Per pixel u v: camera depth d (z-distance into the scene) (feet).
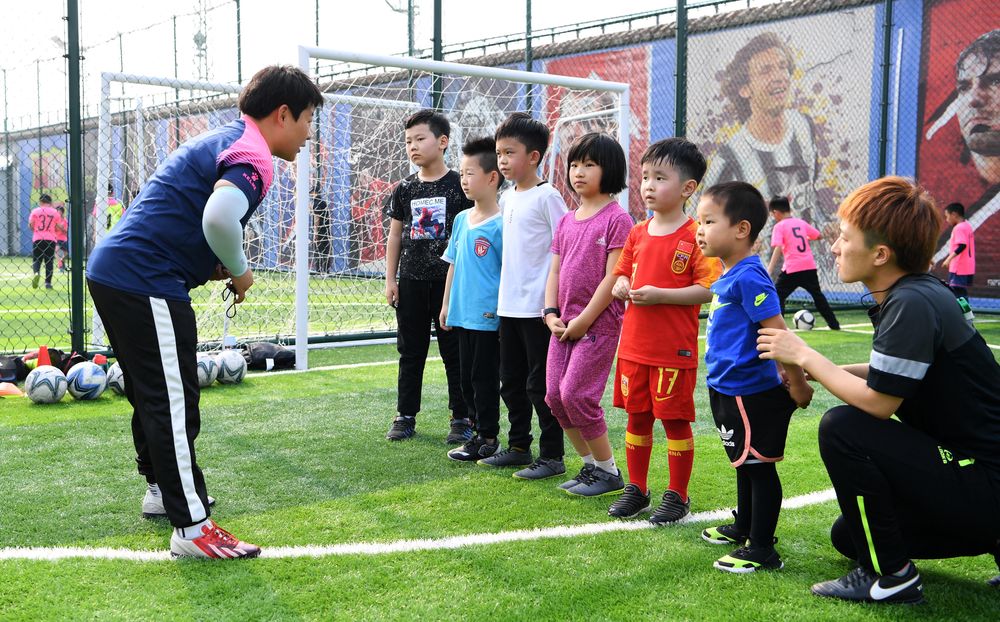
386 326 28.78
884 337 6.57
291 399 16.16
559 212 10.79
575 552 8.04
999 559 6.95
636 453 9.36
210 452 12.03
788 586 7.22
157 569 7.51
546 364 10.80
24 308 36.04
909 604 6.80
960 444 6.66
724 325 7.86
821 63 37.19
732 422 7.77
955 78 33.99
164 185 7.77
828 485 10.34
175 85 21.59
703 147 41.14
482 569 7.56
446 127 13.04
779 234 27.68
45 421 14.01
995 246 33.65
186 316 7.82
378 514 9.25
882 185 6.77
